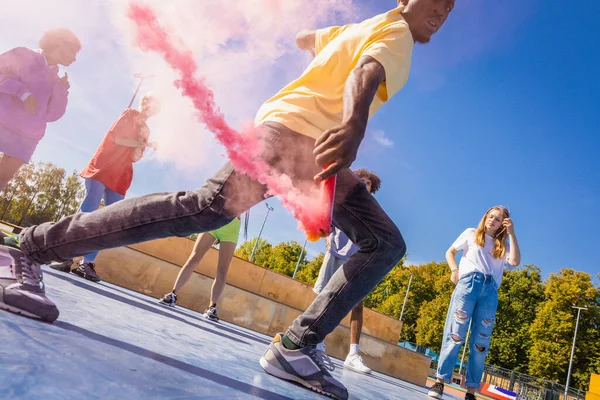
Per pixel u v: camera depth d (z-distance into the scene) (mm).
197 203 1375
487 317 3885
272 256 65188
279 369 1729
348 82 1353
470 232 4145
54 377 772
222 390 1100
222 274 4613
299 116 1454
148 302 3867
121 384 854
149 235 1396
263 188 1362
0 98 2646
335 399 1688
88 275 4000
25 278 1329
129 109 3574
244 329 5297
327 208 1134
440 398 3916
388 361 6660
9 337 966
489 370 27172
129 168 3861
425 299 61438
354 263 1747
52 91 2680
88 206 3770
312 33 1905
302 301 7434
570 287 46906
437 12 1722
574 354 44594
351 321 4398
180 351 1571
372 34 1520
